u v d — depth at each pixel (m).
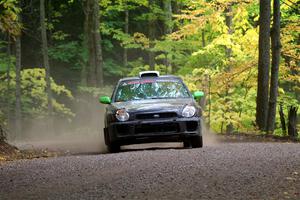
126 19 84.50
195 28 54.16
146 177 19.81
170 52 63.38
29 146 43.50
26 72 76.56
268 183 18.22
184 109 30.69
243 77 55.06
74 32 100.25
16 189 18.67
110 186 18.44
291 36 53.16
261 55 46.09
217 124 57.16
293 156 24.48
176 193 17.06
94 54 76.62
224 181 18.69
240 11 54.69
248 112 56.56
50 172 21.98
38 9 94.94
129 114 30.45
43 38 68.94
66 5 96.94
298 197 16.20
